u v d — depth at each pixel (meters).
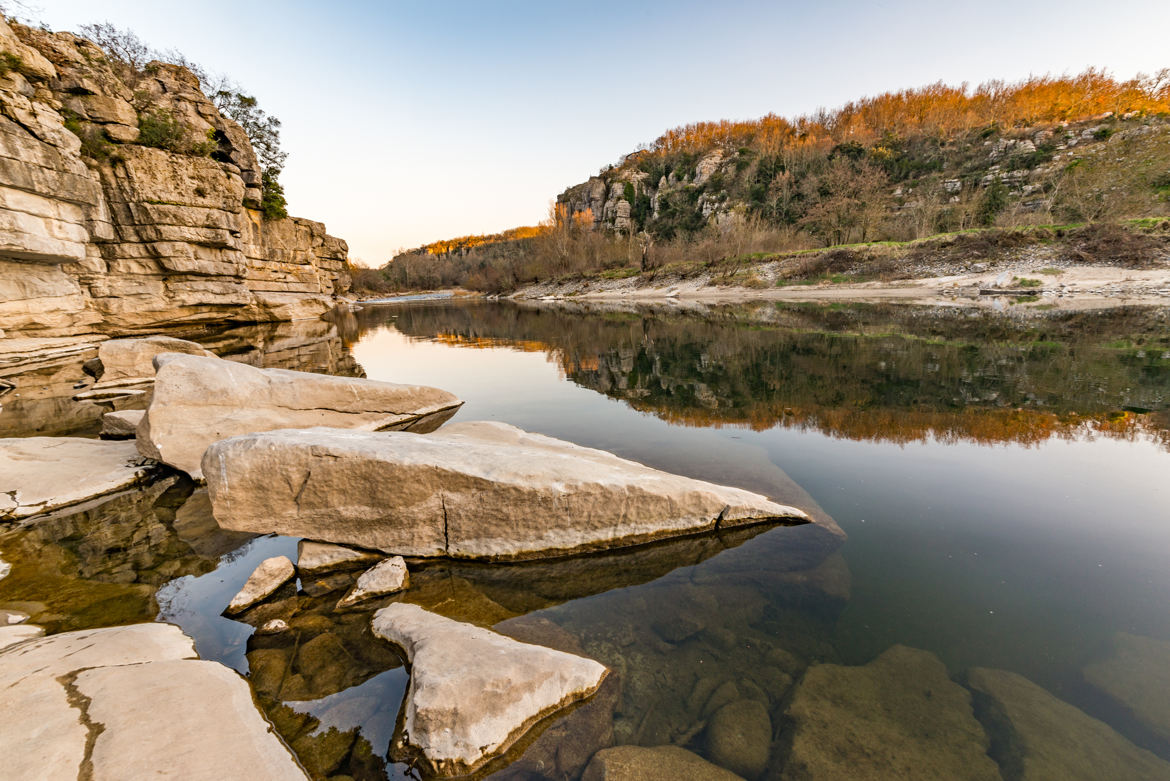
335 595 3.95
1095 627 3.13
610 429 7.89
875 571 3.89
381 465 4.48
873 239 44.78
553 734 2.60
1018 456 5.89
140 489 5.96
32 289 14.91
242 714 2.56
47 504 5.41
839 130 89.06
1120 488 4.96
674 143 114.31
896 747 2.44
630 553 4.50
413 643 3.13
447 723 2.48
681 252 58.69
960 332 16.09
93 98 17.89
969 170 61.72
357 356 17.20
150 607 3.77
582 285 60.41
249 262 28.88
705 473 5.86
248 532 5.01
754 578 3.98
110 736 2.23
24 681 2.60
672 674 3.07
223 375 7.11
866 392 9.16
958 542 4.19
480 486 4.47
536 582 4.10
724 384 10.73
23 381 12.34
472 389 11.46
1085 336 14.12
